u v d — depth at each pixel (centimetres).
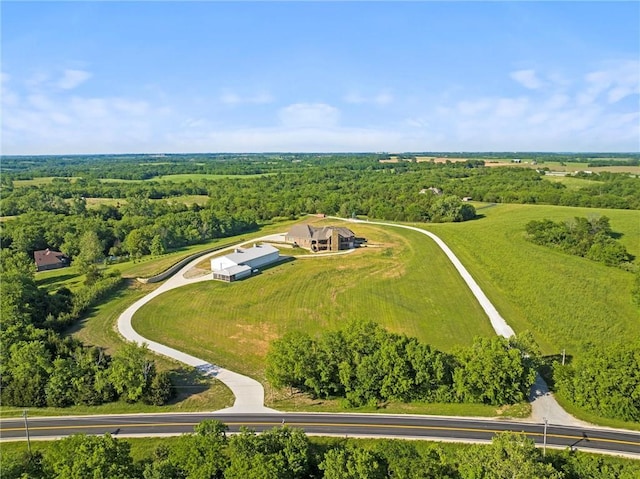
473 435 4703
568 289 8612
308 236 13125
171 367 6369
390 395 5397
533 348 5578
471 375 5266
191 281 10012
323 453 4144
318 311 8288
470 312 8031
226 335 7400
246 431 4122
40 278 11000
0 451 4584
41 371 5759
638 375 4912
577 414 5100
